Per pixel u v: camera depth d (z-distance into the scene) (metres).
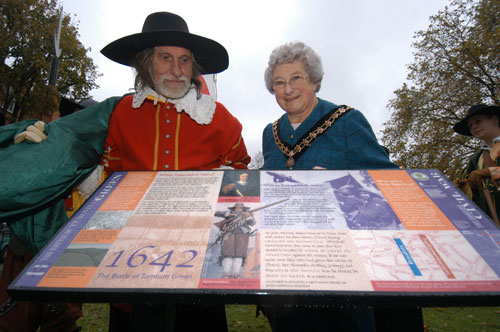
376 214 1.22
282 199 1.31
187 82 2.06
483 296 0.94
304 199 1.30
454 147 14.91
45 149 1.71
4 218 1.58
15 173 1.58
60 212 1.81
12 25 19.34
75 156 1.78
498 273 0.99
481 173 3.32
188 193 1.37
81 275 1.03
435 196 1.29
